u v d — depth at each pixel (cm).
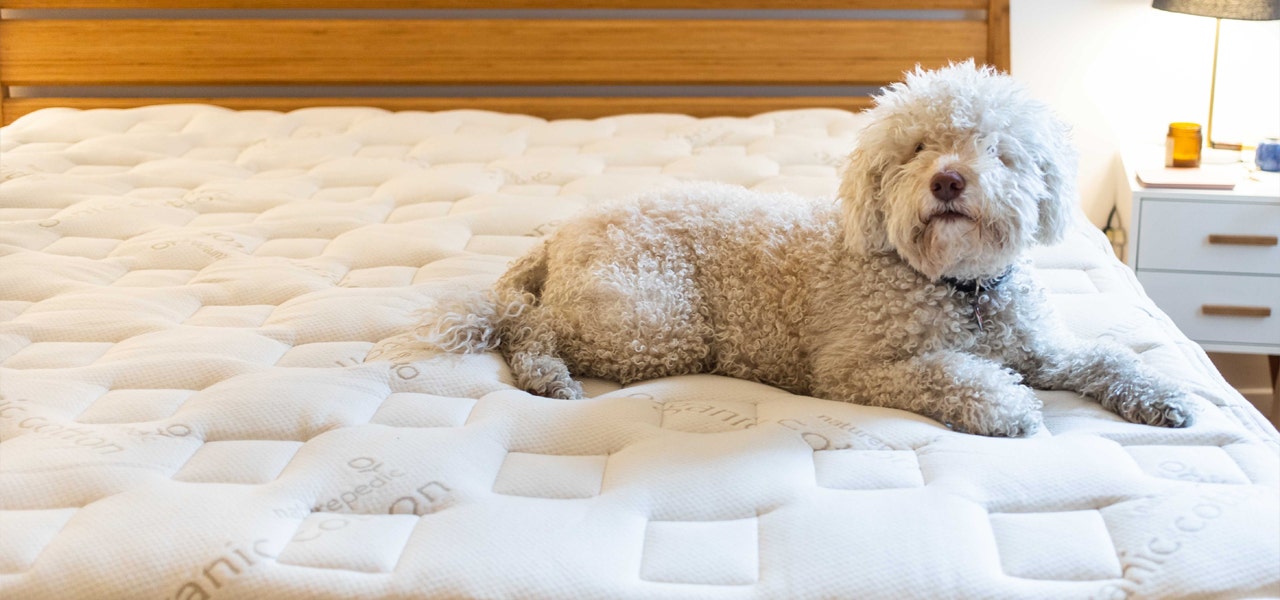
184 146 265
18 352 157
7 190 226
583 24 294
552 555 106
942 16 294
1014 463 119
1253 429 133
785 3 292
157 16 303
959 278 144
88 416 137
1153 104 284
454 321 152
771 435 128
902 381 137
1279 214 237
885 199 142
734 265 155
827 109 282
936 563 103
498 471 125
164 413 137
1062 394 143
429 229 204
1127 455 123
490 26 295
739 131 266
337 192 232
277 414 133
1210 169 255
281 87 307
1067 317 167
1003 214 134
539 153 258
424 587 103
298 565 107
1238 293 244
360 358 153
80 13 304
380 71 299
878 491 117
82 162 253
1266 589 100
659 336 150
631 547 109
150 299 173
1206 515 108
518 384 148
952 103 137
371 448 126
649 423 134
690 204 164
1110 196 291
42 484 119
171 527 110
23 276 182
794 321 151
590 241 160
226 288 178
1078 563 104
